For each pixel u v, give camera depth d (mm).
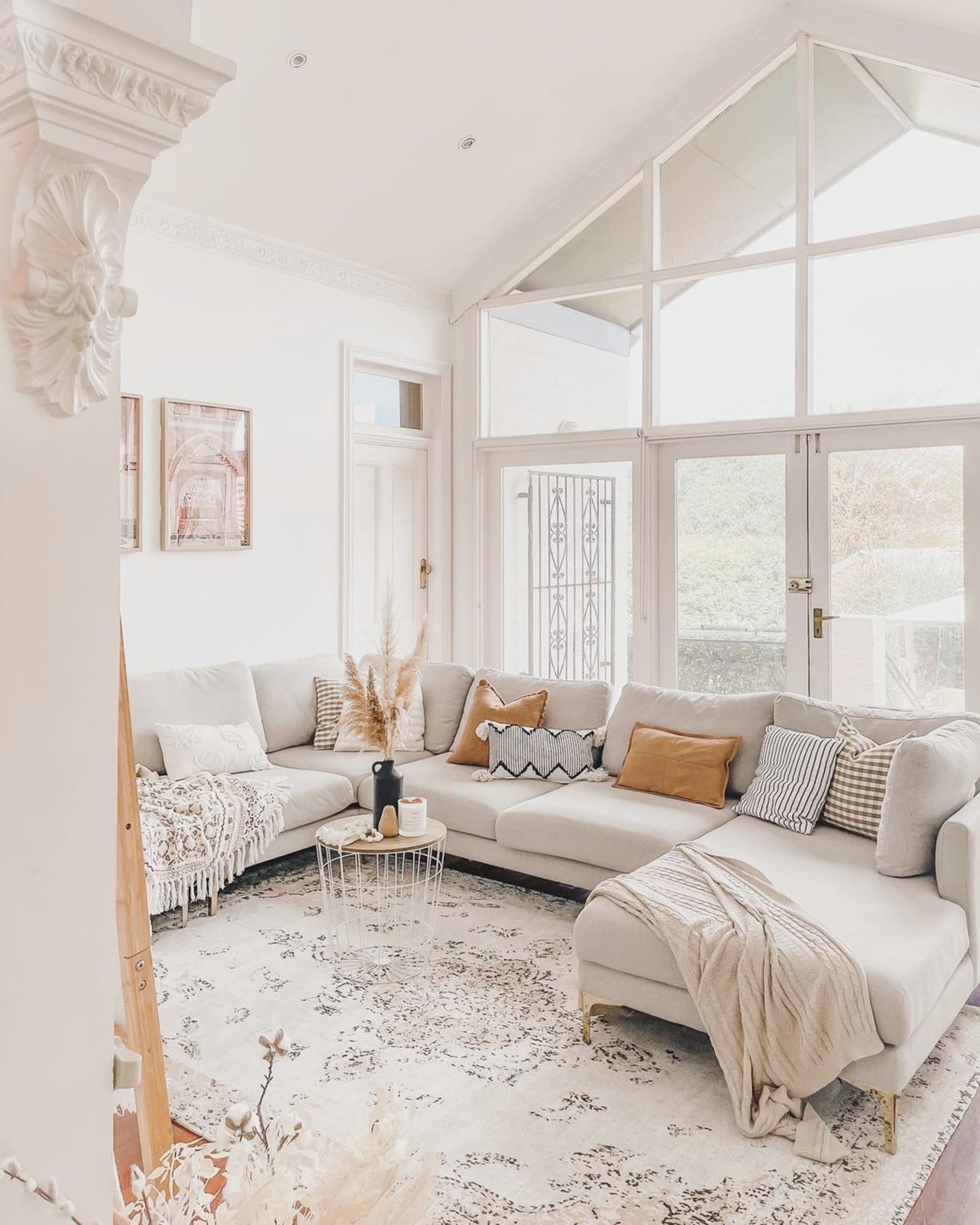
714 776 3590
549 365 5594
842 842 3133
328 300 5125
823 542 4754
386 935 3402
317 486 5105
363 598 5535
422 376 5836
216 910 3580
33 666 750
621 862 3309
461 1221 1942
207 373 4539
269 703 4523
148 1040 1292
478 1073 2504
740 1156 2164
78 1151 793
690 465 5156
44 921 763
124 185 775
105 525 800
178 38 756
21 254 716
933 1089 2449
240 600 4727
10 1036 741
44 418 753
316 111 4137
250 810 3625
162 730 3928
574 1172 2104
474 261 5695
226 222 4555
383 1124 893
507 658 5848
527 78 4430
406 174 4750
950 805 2846
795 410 4789
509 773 4039
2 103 697
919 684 4520
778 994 2283
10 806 737
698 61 4805
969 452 4371
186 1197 845
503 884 3979
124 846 1256
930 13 4238
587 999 2652
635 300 5281
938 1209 1991
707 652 5125
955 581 4422
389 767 3445
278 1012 2830
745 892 2633
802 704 3564
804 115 4715
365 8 3734
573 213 5395
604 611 5441
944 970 2406
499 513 5848
